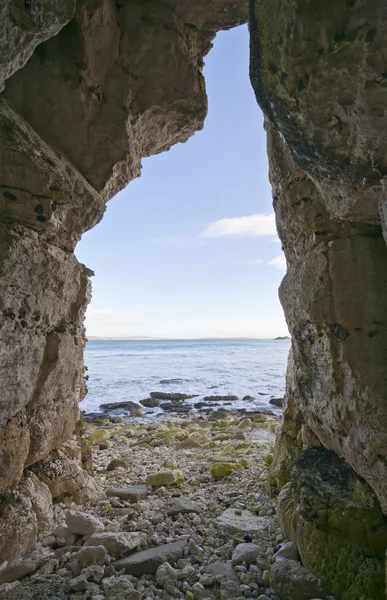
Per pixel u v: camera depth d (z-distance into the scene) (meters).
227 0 3.70
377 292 2.37
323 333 2.54
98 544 2.58
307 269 2.74
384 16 1.61
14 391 2.61
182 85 3.72
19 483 2.87
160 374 17.52
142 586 2.31
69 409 3.51
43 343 2.92
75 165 3.27
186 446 5.76
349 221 2.53
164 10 3.65
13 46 1.86
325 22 1.74
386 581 1.92
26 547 2.58
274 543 2.71
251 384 14.26
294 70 1.91
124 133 3.44
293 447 3.58
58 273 2.89
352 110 1.88
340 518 2.24
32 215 2.63
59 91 3.12
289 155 3.01
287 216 3.06
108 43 3.32
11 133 2.58
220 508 3.36
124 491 3.68
